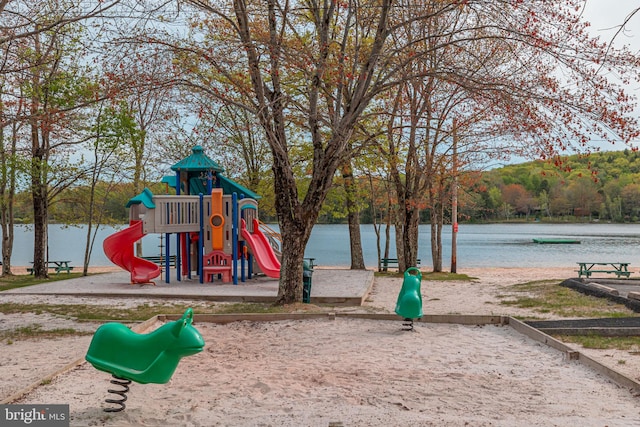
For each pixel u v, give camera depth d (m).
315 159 14.70
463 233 120.00
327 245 83.88
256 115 13.34
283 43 14.01
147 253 64.44
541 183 130.00
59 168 24.28
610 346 9.38
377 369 7.93
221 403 6.38
